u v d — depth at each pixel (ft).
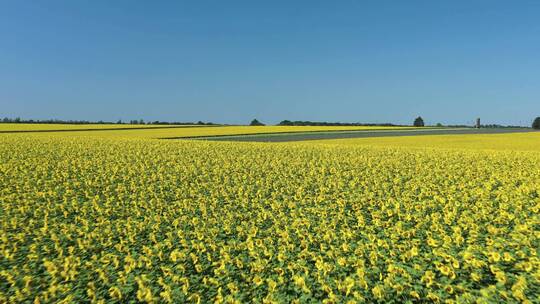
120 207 40.40
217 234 31.89
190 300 20.79
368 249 27.61
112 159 76.33
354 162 73.87
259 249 27.94
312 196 45.93
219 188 50.88
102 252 27.45
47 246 29.32
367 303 20.13
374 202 42.68
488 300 19.77
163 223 35.37
